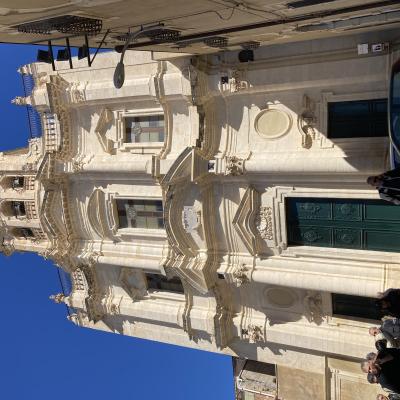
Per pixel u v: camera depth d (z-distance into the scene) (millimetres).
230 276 20750
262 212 20234
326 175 18609
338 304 20516
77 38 15133
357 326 20125
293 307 21125
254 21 14281
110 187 23594
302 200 19812
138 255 23391
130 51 22266
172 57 20312
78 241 25250
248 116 20141
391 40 17000
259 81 19422
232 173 19672
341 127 18719
